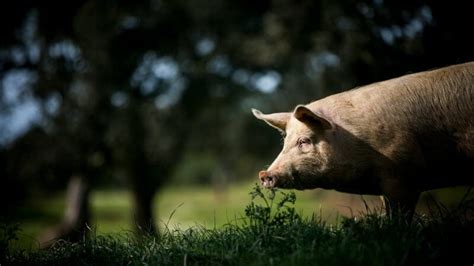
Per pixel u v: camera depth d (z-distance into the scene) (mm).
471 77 17562
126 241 19141
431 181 18203
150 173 79125
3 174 66938
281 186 18609
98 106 66125
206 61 79812
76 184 73688
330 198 95375
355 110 18109
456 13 29609
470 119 17266
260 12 68625
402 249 14711
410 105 17609
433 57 30297
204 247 16812
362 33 35656
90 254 17969
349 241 15133
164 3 72938
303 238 15906
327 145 18125
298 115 18156
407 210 17500
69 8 61000
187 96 81750
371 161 17781
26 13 60375
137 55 70938
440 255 15625
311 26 50625
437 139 17547
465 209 17516
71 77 63750
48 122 65000
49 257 18562
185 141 84188
